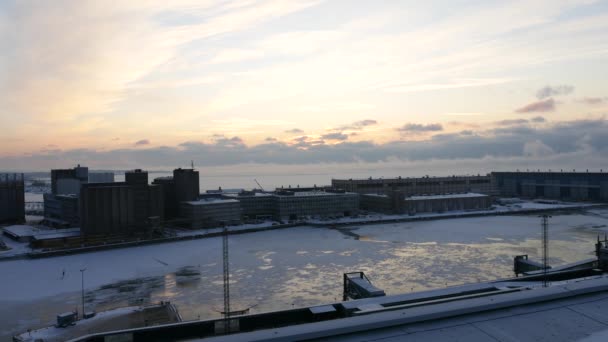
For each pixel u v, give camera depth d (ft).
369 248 590.96
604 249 260.83
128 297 376.48
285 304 346.54
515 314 88.69
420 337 77.71
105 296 380.99
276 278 431.43
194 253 578.25
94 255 582.35
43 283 431.02
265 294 376.48
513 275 425.69
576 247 563.48
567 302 95.61
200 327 145.38
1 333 295.69
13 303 363.56
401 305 144.87
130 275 459.32
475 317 87.25
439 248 580.30
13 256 565.53
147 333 142.10
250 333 78.48
